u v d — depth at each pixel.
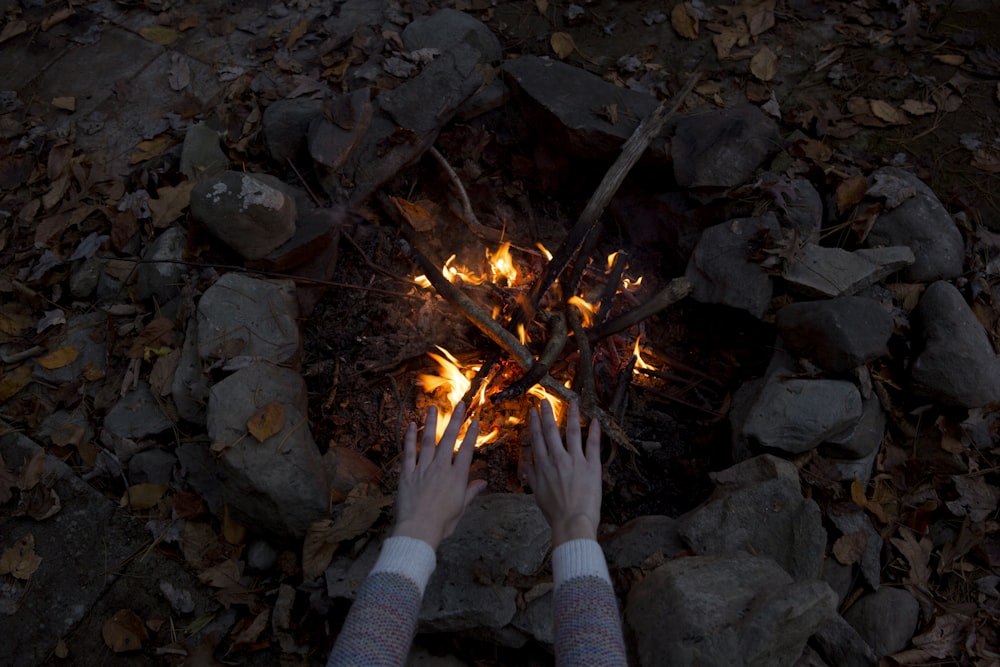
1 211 3.25
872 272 2.76
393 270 3.13
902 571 2.44
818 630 2.22
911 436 2.67
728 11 3.73
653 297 2.90
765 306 2.78
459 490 1.40
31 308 3.03
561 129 3.15
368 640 1.14
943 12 3.72
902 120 3.34
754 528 2.33
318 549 2.36
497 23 3.74
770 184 2.96
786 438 2.51
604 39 3.67
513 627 2.21
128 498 2.59
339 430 2.78
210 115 3.47
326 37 3.68
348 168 3.10
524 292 3.05
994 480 2.60
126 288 3.00
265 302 2.76
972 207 3.10
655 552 2.35
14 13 3.91
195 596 2.44
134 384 2.76
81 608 2.43
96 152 3.38
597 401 2.74
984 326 2.81
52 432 2.72
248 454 2.39
